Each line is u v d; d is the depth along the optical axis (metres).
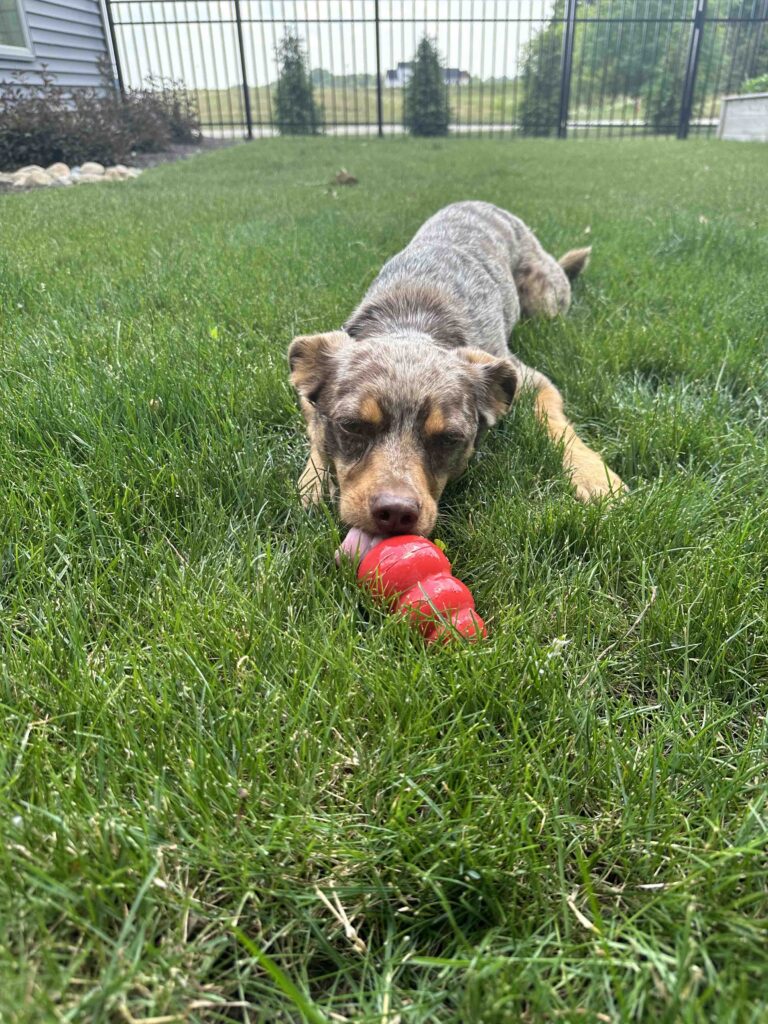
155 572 0.52
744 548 0.55
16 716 0.38
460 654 0.43
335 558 0.54
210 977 0.29
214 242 1.53
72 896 0.29
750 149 3.94
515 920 0.32
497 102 8.70
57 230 1.67
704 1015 0.26
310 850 0.32
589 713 0.40
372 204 2.09
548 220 1.85
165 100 4.59
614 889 0.32
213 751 0.37
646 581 0.53
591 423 0.83
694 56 5.30
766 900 0.31
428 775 0.37
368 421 0.64
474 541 0.58
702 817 0.35
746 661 0.46
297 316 1.03
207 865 0.32
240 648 0.44
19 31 3.25
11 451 0.63
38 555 0.51
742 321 1.06
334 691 0.41
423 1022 0.27
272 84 5.89
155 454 0.65
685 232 1.63
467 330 0.87
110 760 0.36
